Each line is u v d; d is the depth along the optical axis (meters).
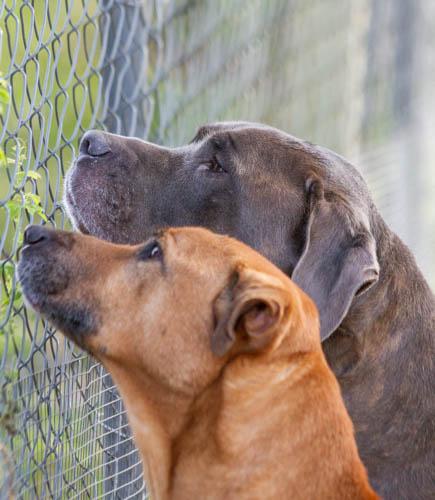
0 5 9.68
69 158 11.65
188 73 14.52
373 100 21.98
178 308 7.35
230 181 9.28
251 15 16.59
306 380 7.13
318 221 8.77
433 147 24.53
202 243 7.55
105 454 10.00
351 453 7.11
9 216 8.22
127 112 11.40
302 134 18.69
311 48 19.09
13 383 8.06
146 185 9.38
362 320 8.77
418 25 24.98
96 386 9.71
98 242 7.85
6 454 7.73
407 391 8.82
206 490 7.14
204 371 7.23
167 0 13.88
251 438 7.03
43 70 11.65
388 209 19.98
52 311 7.74
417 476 8.68
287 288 7.15
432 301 9.23
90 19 10.44
